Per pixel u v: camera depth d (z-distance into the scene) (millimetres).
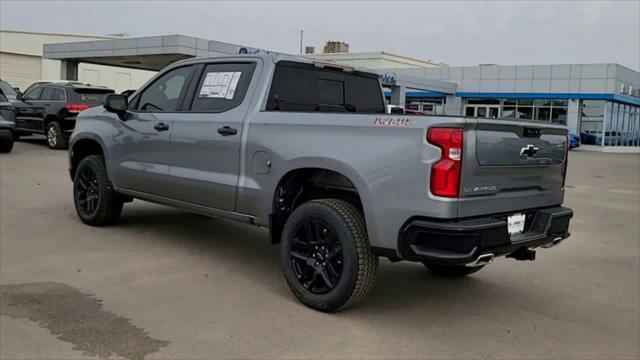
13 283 4828
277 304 4625
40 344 3709
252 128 4996
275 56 5215
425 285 5387
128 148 6273
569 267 6246
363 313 4543
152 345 3770
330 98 5676
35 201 8414
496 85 38031
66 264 5410
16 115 16859
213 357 3641
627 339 4270
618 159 26641
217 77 5543
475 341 4105
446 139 3830
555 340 4199
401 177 3984
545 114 36906
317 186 4832
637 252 7062
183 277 5199
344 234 4246
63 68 32062
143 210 8078
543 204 4656
